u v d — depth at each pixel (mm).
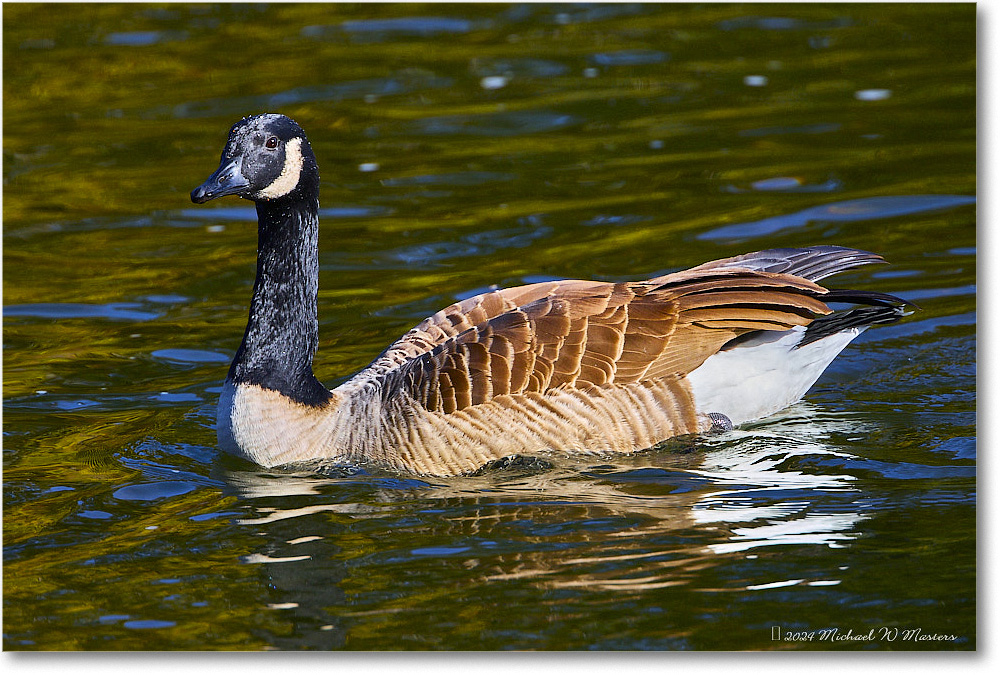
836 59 24719
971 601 9453
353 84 24281
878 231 18031
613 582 9906
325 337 15719
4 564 10578
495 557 10414
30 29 27188
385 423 12555
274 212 12680
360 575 10188
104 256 18500
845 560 10164
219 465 12711
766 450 12594
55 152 21797
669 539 10641
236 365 12859
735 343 13242
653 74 24453
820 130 21703
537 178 20531
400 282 17188
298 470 12586
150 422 13750
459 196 20000
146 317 16562
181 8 28656
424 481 12211
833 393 14070
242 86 24156
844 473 11953
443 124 22656
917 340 15203
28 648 9242
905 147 20844
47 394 14453
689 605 9539
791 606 9453
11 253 18516
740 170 20391
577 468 12367
